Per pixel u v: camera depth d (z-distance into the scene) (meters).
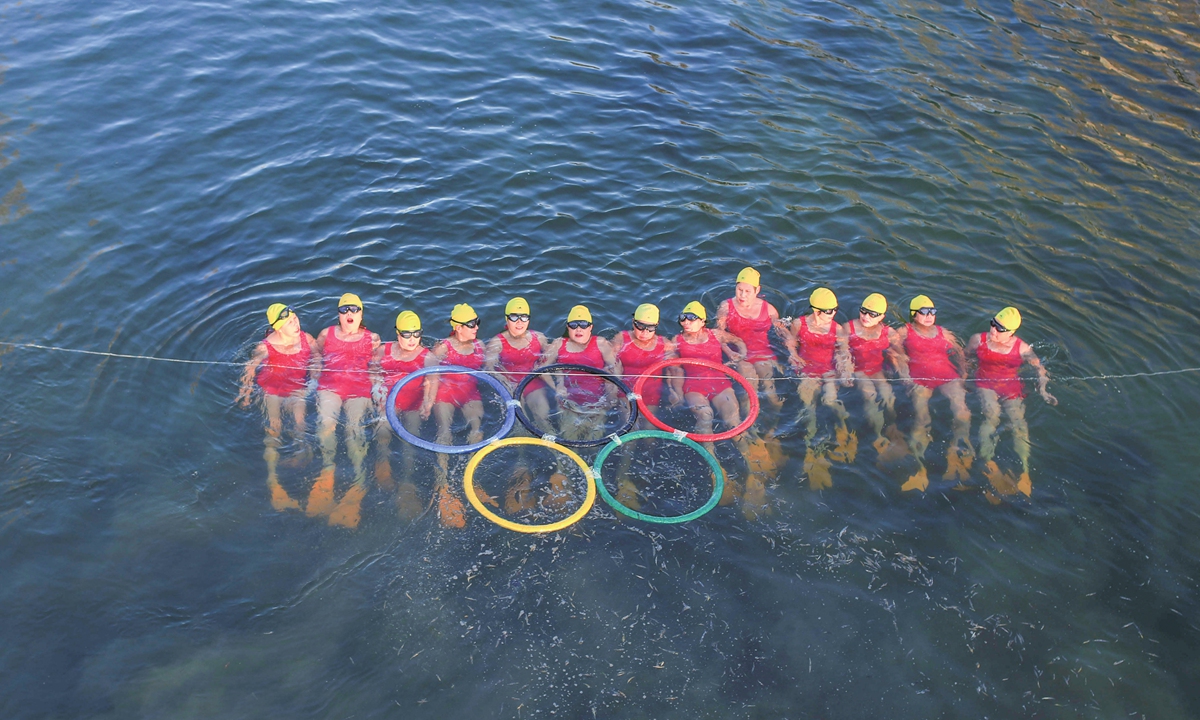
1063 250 9.63
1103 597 5.91
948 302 8.88
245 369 7.61
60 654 5.31
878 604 5.77
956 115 11.88
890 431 7.18
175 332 7.97
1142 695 5.33
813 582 5.89
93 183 9.64
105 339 7.81
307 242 9.13
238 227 9.27
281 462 6.64
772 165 10.77
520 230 9.47
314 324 8.19
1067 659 5.50
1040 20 14.43
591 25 13.55
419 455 6.75
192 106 10.94
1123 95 12.48
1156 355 8.27
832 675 5.34
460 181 10.10
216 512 6.22
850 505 6.47
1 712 4.99
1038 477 6.81
